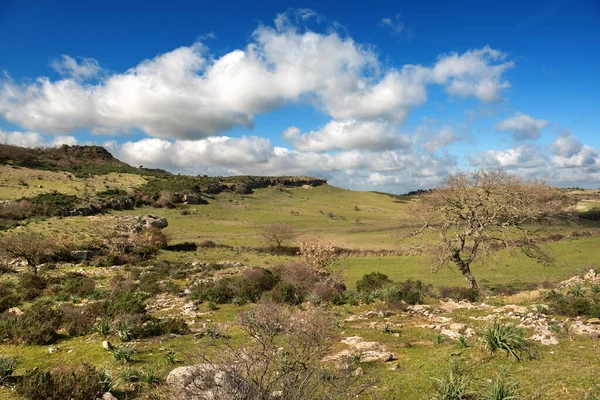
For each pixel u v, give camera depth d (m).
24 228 52.94
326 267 39.03
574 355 8.67
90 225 59.75
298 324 7.86
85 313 15.19
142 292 23.91
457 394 6.83
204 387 5.80
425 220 28.66
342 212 164.75
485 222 26.25
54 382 7.70
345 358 9.64
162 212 113.25
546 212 26.16
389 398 7.32
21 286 26.95
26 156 138.75
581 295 15.85
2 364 9.08
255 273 26.81
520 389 6.96
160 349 11.42
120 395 8.02
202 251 61.31
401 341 11.94
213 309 19.56
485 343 9.55
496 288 29.92
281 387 5.88
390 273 41.19
